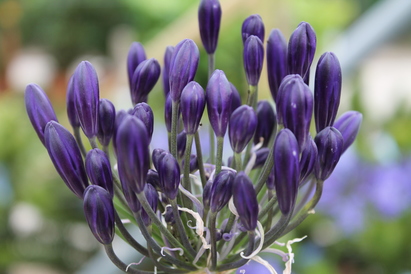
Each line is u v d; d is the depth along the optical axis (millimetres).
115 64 1639
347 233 765
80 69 420
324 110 428
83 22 1955
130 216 452
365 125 801
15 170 1033
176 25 708
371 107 884
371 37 667
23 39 1979
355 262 775
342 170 768
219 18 462
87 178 427
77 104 422
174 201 416
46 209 1033
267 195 444
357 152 777
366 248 755
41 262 1048
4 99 1391
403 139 811
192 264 427
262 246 417
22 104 1209
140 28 1603
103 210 406
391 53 2143
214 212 414
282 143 399
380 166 771
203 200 424
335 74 424
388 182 757
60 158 419
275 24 691
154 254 430
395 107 842
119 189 444
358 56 677
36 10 1957
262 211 418
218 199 412
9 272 1022
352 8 1670
